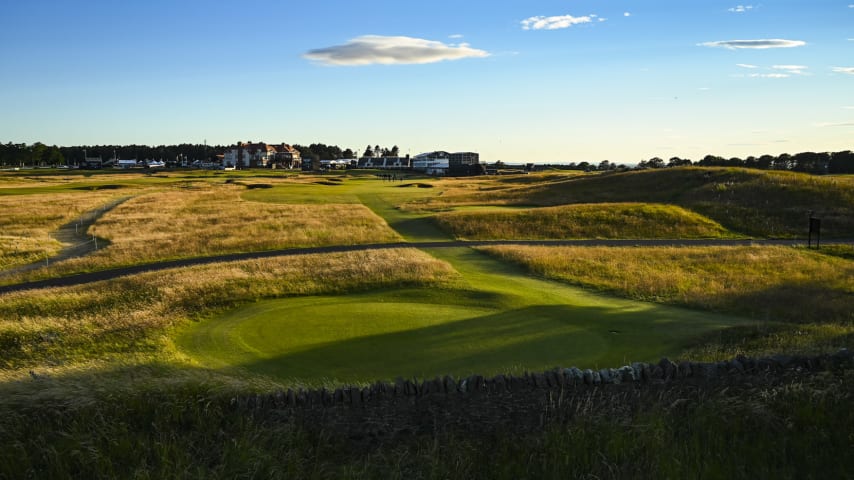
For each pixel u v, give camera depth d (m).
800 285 26.17
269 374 13.50
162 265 34.16
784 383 10.36
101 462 8.34
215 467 8.20
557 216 51.81
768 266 32.34
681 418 9.31
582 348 15.52
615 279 28.56
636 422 9.07
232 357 15.21
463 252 38.88
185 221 52.81
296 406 9.84
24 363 15.27
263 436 8.94
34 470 8.23
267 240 42.38
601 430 8.85
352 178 134.88
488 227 49.09
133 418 9.57
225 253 38.31
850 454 8.18
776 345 14.58
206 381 10.76
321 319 19.20
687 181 67.19
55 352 16.27
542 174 121.50
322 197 78.31
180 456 8.42
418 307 21.28
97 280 30.16
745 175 63.94
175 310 20.92
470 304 22.14
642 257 34.78
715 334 16.53
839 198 53.16
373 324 18.44
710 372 10.66
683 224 49.06
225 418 9.61
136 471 7.97
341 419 9.55
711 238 45.62
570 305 21.84
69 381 10.70
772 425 8.96
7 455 8.48
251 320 19.33
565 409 9.62
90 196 76.81
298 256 33.84
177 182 108.94
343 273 27.69
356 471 8.13
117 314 20.58
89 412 9.60
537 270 31.22
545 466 8.04
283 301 22.89
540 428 9.20
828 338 15.23
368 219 54.75
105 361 14.27
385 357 14.82
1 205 64.00
